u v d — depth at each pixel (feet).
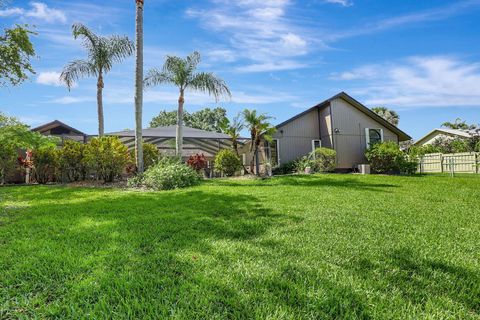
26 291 7.55
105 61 53.93
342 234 12.55
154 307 6.49
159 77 50.49
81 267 8.90
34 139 38.06
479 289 7.38
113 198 26.00
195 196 25.88
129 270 8.55
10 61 27.12
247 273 8.21
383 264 9.02
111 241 11.67
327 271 8.42
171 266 8.84
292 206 19.85
